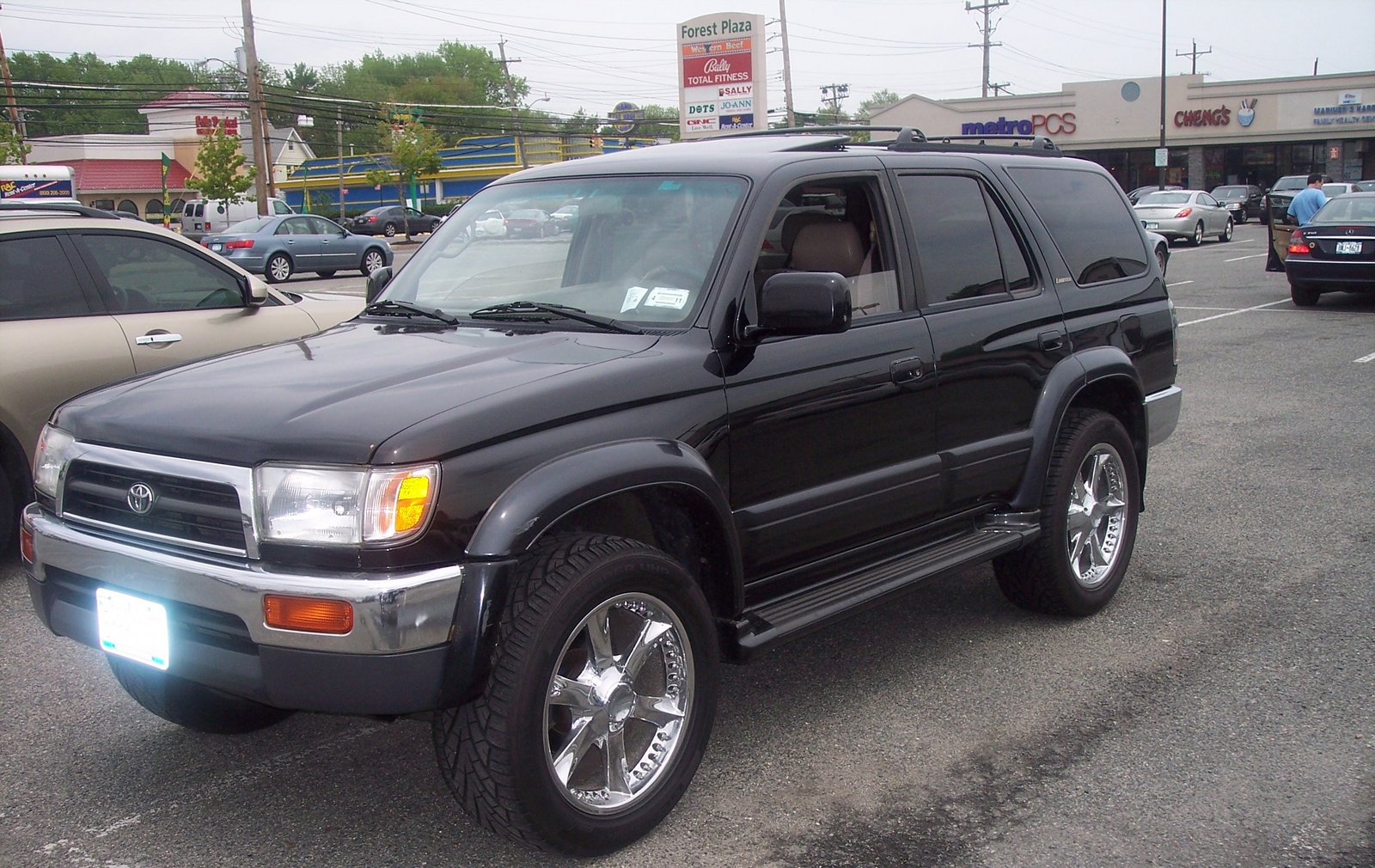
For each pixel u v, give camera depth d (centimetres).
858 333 385
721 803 341
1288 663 442
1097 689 420
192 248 650
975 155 468
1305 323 1449
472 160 6906
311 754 379
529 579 290
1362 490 695
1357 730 384
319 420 286
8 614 514
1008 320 442
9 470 575
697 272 359
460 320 382
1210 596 520
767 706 409
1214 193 4412
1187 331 1413
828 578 391
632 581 303
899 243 411
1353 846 314
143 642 301
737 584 342
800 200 386
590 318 361
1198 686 422
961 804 340
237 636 283
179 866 312
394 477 272
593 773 319
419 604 270
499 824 291
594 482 296
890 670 440
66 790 356
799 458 364
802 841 319
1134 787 348
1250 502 675
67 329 584
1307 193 1750
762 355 354
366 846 321
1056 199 496
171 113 7425
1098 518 489
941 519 428
